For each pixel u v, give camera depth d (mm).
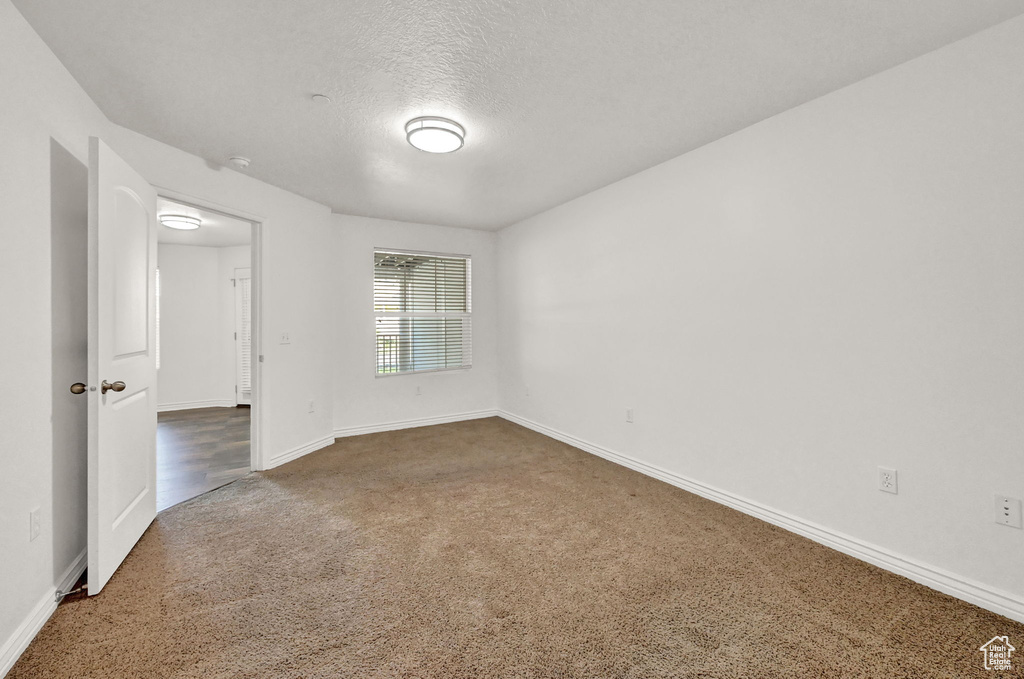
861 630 1646
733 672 1444
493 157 3033
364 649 1555
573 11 1650
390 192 3797
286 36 1780
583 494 2992
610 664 1479
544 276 4492
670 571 2049
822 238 2275
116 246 2031
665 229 3154
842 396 2215
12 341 1553
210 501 2887
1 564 1472
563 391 4281
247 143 2779
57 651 1535
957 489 1855
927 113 1914
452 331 5250
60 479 1865
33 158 1692
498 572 2047
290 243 3762
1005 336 1731
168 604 1801
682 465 3092
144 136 2645
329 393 4246
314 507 2787
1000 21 1720
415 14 1661
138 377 2285
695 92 2232
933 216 1903
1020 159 1688
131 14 1637
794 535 2395
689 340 3004
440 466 3588
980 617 1720
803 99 2303
